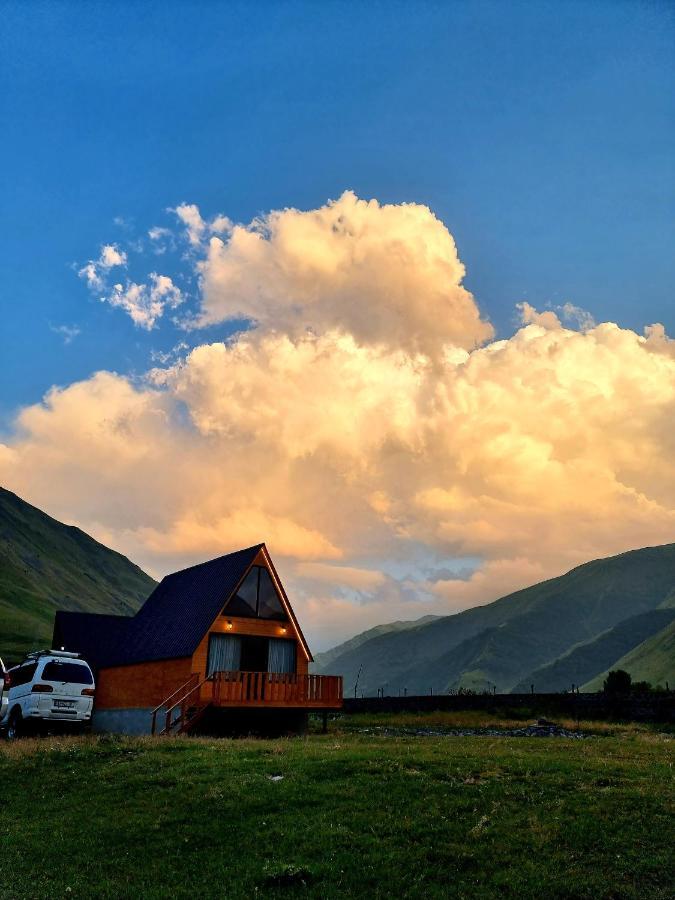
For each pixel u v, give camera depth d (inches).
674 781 601.6
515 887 422.0
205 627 1342.3
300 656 1446.9
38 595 5620.1
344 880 436.8
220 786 607.8
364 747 820.6
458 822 510.6
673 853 454.0
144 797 605.0
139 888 441.4
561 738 1012.5
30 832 546.3
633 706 1582.2
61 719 1063.0
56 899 431.5
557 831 488.7
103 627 1902.1
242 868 457.7
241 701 1214.9
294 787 594.2
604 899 408.2
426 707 1902.1
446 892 419.5
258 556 1454.2
